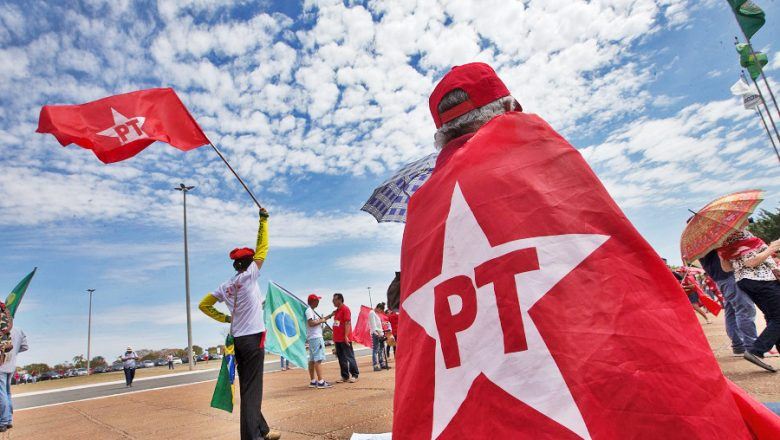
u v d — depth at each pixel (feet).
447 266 3.83
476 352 3.43
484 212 3.76
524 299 3.37
